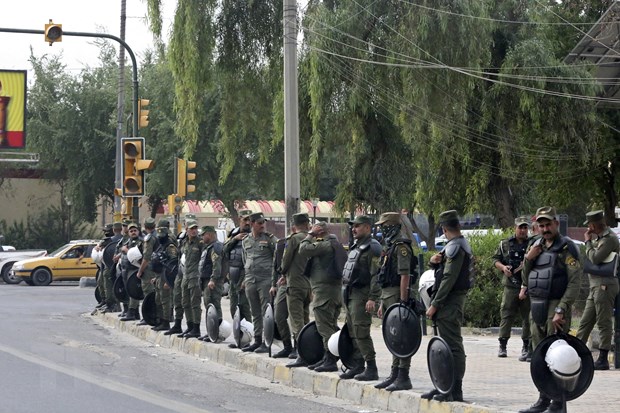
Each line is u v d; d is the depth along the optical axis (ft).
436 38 149.38
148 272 116.37
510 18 177.47
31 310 149.59
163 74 293.23
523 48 168.04
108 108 338.34
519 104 170.30
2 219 382.01
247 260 91.40
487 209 190.08
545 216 59.52
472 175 181.57
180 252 106.11
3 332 112.68
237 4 160.04
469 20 150.00
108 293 139.95
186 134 157.69
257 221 91.15
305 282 83.56
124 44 160.56
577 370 54.75
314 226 77.56
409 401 63.41
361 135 154.92
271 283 90.43
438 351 60.95
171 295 111.34
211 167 284.20
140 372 83.20
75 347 100.83
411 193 170.60
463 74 151.02
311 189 155.22
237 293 97.25
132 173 133.90
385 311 66.90
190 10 154.40
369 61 148.66
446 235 61.67
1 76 272.72
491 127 173.78
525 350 86.33
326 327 77.10
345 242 193.88
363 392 68.54
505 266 88.22
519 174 181.88
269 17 160.25
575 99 168.55
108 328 125.08
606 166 211.00
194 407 64.85
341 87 150.41
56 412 60.34
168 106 294.87
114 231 141.18
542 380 55.77
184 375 82.69
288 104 108.68
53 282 248.73
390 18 151.53
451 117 153.99
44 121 357.61
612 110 203.31
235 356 89.35
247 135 171.83
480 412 57.57
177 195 149.18
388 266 66.90
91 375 78.79
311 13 149.79
